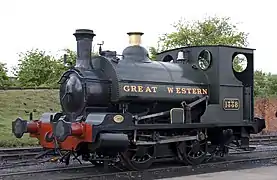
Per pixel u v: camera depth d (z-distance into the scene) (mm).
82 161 12375
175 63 12352
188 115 11508
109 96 10609
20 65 43594
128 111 10914
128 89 10594
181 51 12727
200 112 12289
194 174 10250
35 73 42219
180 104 11805
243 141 13102
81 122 9750
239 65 20422
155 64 11617
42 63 42719
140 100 10859
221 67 12305
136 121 10383
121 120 10000
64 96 10688
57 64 42625
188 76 12055
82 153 10797
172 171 10703
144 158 10891
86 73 10477
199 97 12062
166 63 12062
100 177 9672
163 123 11227
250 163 12234
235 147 12984
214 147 12742
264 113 26969
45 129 10625
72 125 9477
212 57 12383
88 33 10742
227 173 10258
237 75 13789
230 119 12422
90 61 10797
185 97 11734
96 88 10391
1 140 16000
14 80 43188
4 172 10383
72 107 10531
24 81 41844
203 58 12570
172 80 11578
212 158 13109
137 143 10414
